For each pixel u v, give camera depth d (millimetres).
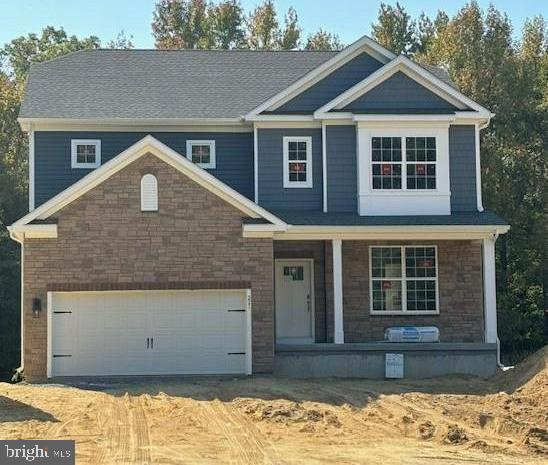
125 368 23969
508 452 15562
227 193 24203
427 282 27672
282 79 30625
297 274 28000
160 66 31125
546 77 46812
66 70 30375
